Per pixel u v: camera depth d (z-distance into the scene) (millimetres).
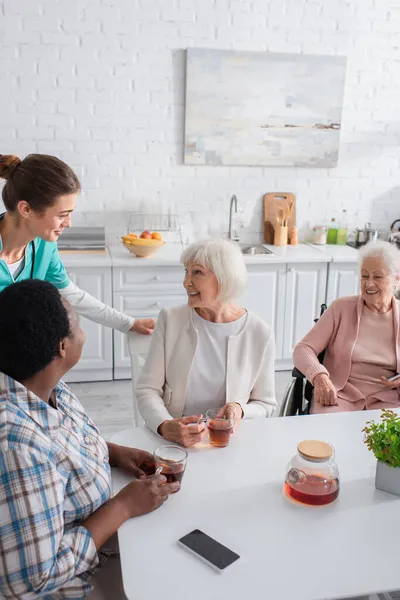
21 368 1159
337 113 4031
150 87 3797
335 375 2363
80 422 1394
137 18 3680
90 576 1271
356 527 1307
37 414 1174
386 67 4047
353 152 4156
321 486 1370
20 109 3691
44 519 1100
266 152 4016
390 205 4289
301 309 3822
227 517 1326
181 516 1324
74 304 2217
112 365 3707
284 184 4117
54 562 1123
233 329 1868
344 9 3896
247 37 3832
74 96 3729
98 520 1258
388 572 1171
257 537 1261
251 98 3904
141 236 3652
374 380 2311
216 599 1089
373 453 1576
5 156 1775
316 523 1314
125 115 3812
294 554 1212
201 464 1533
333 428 1758
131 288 3600
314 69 3930
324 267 3775
